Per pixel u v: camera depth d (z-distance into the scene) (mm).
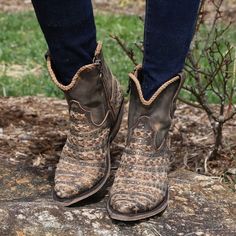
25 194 1602
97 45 1488
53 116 2604
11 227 1431
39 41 4664
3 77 3600
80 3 1399
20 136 2191
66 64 1461
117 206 1438
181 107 2818
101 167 1517
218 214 1572
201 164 1928
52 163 1855
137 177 1479
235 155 1966
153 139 1490
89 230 1446
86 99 1492
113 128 1595
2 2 6805
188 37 1453
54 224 1447
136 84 1472
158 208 1489
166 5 1402
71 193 1485
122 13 6418
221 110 1942
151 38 1431
